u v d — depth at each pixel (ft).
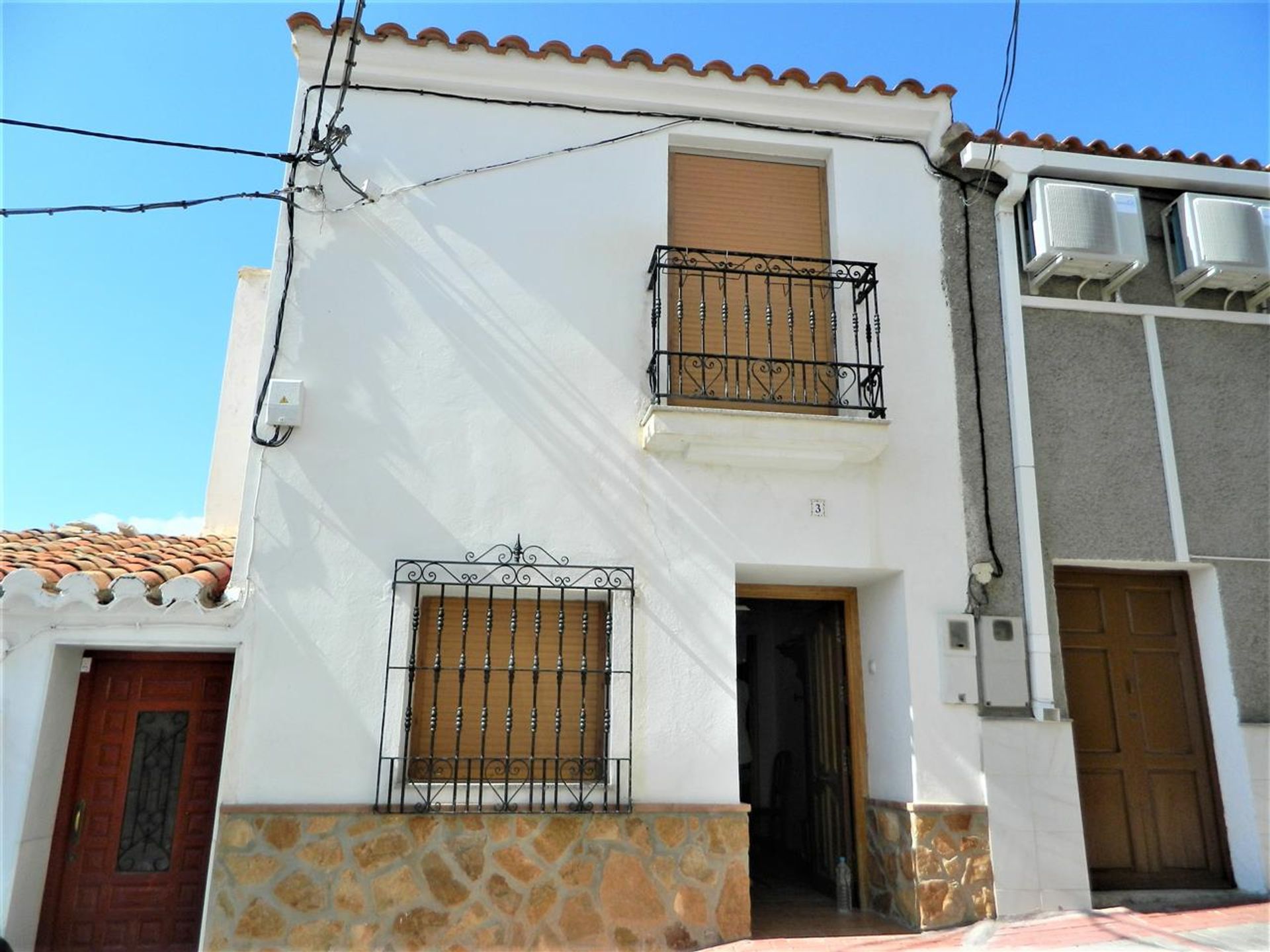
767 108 21.18
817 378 20.03
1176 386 21.30
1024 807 18.03
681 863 16.85
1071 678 20.39
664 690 17.69
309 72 20.01
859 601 21.11
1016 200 21.20
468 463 18.28
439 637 17.71
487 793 16.72
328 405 18.12
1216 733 20.08
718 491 18.88
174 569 17.99
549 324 19.27
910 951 15.85
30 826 16.19
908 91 21.40
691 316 20.26
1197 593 20.83
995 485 19.90
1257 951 15.11
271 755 16.34
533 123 20.40
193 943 17.43
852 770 20.36
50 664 16.43
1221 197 21.62
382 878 16.06
